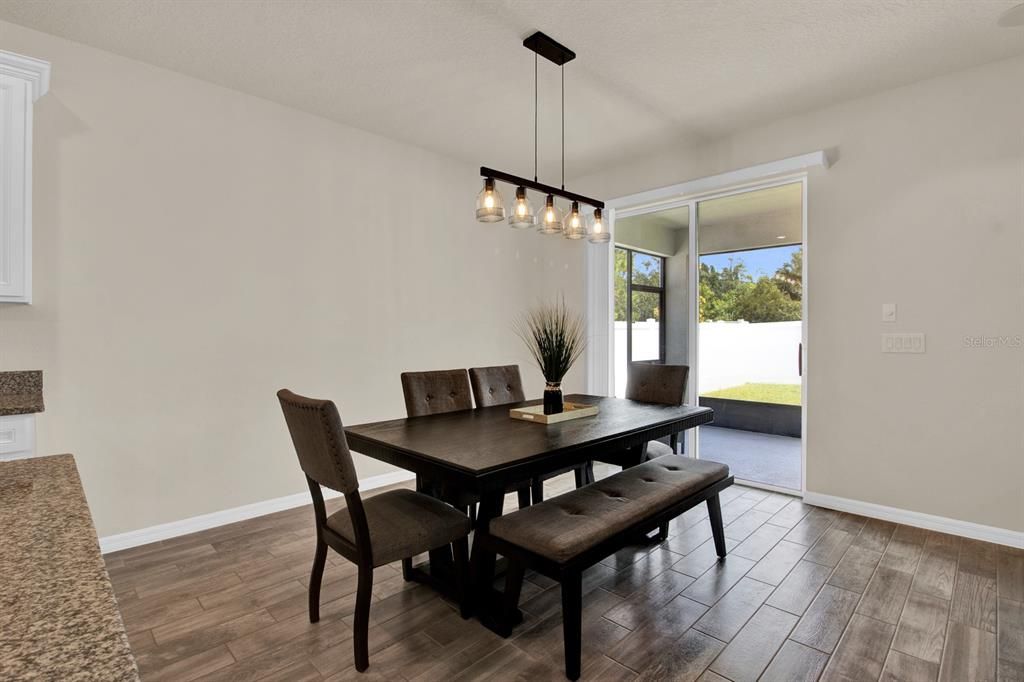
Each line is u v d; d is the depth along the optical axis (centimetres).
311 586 199
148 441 278
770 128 352
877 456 308
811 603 211
